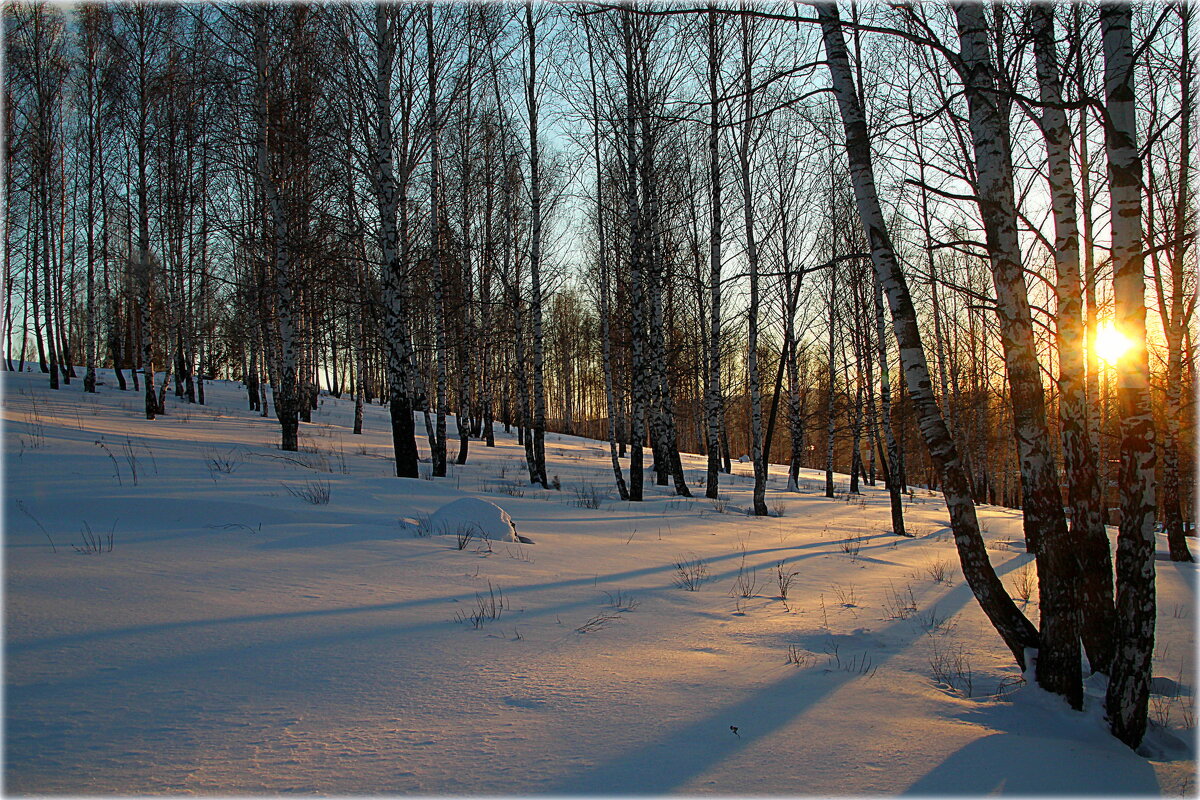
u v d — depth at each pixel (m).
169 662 3.67
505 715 3.34
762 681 4.17
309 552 6.50
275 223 16.69
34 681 3.29
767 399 50.81
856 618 6.18
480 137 18.36
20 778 2.45
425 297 20.91
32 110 25.52
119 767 2.60
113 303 30.62
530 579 6.45
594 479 20.52
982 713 3.94
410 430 14.18
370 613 4.85
